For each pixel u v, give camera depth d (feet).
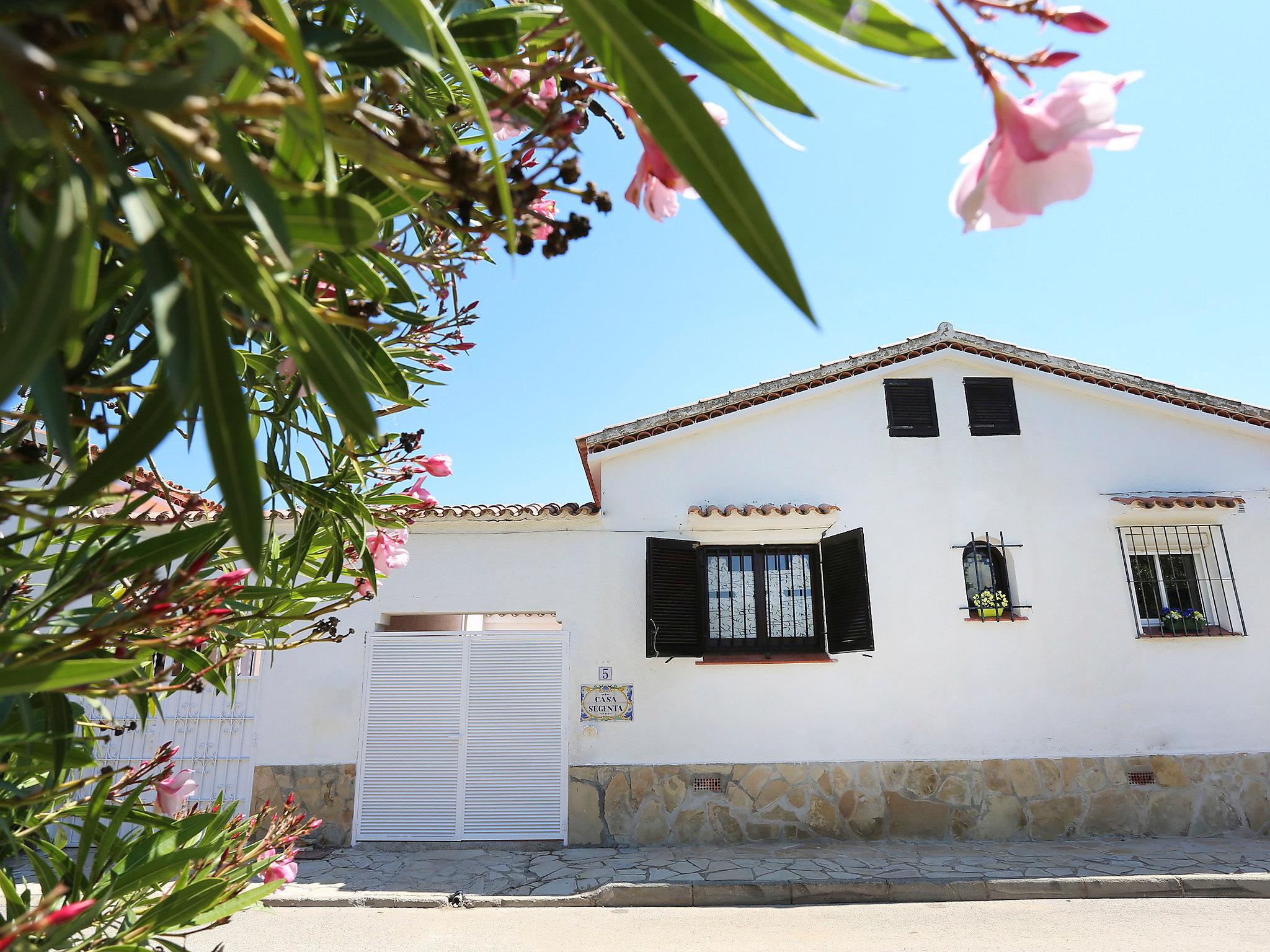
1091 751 29.22
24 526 4.34
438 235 4.23
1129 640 30.27
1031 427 32.73
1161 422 32.73
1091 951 18.12
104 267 3.56
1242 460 32.24
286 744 28.89
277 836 5.98
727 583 31.22
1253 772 29.09
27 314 1.83
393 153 2.53
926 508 31.71
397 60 3.16
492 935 19.74
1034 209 2.56
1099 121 2.41
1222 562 30.91
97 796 4.93
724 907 22.13
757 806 28.53
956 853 26.27
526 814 28.53
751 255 2.23
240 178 2.03
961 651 30.09
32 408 3.63
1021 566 31.12
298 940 19.36
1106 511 31.71
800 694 29.53
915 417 32.78
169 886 6.00
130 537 4.57
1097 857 25.63
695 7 2.58
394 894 22.70
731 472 31.94
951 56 2.63
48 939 4.18
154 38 2.04
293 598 6.02
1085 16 2.54
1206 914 20.76
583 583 30.40
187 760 28.50
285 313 2.40
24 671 2.40
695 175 2.25
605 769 28.78
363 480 6.44
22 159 2.23
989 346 32.78
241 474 2.28
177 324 2.19
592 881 23.77
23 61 1.57
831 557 30.66
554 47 3.37
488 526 30.76
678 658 29.71
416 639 29.96
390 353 6.40
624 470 31.65
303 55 2.01
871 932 19.67
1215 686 29.81
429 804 28.55
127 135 3.33
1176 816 28.68
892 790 28.73
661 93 2.24
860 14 2.60
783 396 32.48
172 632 4.25
